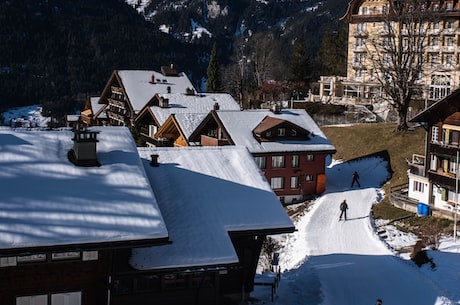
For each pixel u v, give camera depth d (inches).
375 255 1647.4
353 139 2989.7
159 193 1187.3
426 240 1738.4
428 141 2037.4
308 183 2415.1
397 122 2967.5
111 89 3814.0
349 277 1457.9
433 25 3528.5
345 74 4441.4
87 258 945.5
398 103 2859.3
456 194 1836.9
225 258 1037.8
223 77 5674.2
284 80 4815.5
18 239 840.3
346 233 1872.5
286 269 1577.3
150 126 2938.0
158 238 908.0
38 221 879.1
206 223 1118.4
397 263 1569.9
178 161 1306.6
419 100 3326.8
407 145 2746.1
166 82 3585.1
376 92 3565.5
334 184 2556.6
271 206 1204.5
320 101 3764.8
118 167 1040.2
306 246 1743.4
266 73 5152.6
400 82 2815.0
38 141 1071.6
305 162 2401.6
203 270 1019.3
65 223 886.4
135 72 3646.7
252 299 1255.5
